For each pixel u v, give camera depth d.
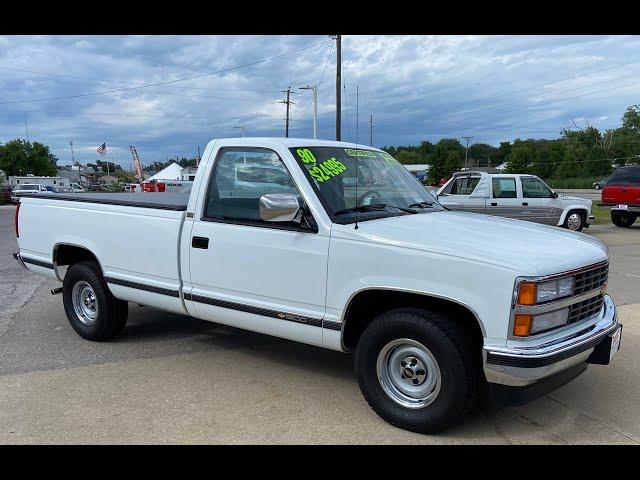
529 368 3.09
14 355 5.13
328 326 3.78
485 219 4.32
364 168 4.47
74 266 5.55
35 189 52.62
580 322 3.54
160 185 23.95
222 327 6.08
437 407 3.42
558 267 3.26
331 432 3.59
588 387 4.38
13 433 3.58
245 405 4.01
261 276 4.09
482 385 3.48
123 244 5.02
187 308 4.62
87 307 5.61
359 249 3.61
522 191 14.80
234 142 4.37
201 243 4.41
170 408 3.96
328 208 3.86
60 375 4.61
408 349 3.55
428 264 3.36
